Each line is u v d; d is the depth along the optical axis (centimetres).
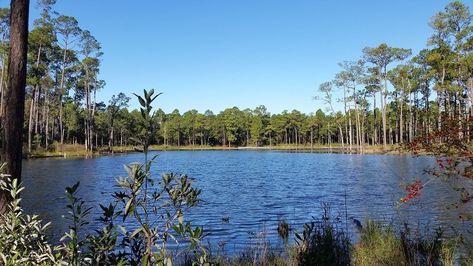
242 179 2825
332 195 1931
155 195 300
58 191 1953
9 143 580
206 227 1220
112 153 6606
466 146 546
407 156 5112
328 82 6900
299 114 11375
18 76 596
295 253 658
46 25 5225
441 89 4997
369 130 9194
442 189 1838
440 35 4988
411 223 1123
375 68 6462
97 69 6475
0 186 390
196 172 3462
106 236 304
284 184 2464
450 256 678
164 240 296
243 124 12194
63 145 5875
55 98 6719
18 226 348
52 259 315
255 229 1171
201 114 12088
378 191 2022
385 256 697
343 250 650
